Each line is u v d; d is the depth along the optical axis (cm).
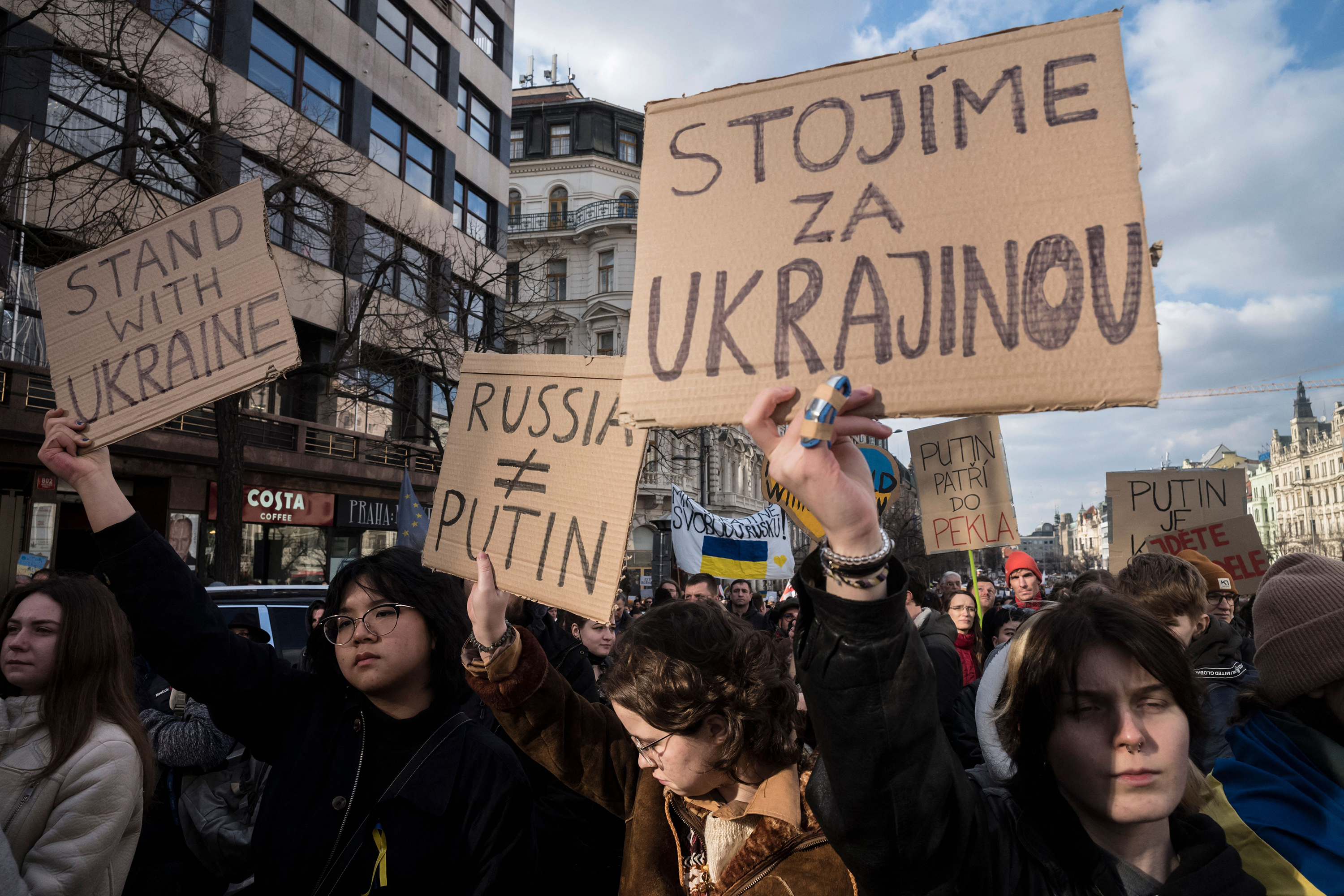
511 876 186
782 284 132
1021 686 127
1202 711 120
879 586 102
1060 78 125
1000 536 606
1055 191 121
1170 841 125
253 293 199
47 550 1152
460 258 2070
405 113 1902
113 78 1020
